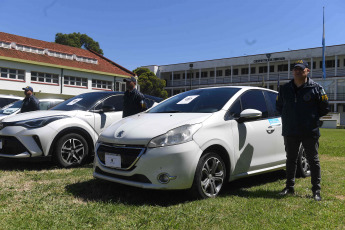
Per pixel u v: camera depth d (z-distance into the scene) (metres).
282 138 4.49
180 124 3.35
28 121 4.90
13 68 25.91
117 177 3.40
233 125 3.75
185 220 2.76
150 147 3.16
